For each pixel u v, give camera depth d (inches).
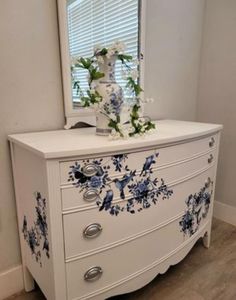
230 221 79.1
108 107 43.2
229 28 71.9
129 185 40.6
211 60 77.5
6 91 45.3
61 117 52.6
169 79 72.4
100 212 38.4
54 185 33.7
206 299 50.8
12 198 49.3
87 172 35.7
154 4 63.4
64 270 37.2
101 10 53.5
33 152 35.5
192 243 58.1
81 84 52.6
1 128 45.9
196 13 74.4
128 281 44.9
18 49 45.1
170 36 69.3
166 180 46.3
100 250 39.8
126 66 51.8
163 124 62.1
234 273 58.1
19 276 52.3
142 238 45.0
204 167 56.7
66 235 36.1
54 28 48.3
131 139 41.5
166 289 53.2
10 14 43.3
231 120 75.3
